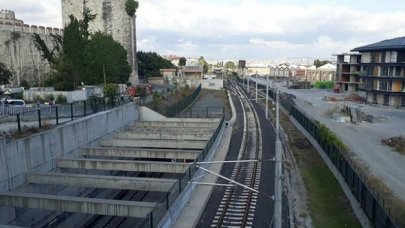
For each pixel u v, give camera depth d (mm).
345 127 54656
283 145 44938
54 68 67000
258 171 33781
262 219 23844
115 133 43438
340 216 24531
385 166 33750
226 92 115062
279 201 16375
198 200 26328
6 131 30562
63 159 31828
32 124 34531
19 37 74688
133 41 99188
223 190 28734
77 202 23188
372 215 21125
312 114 68562
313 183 31156
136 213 22469
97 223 30203
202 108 76812
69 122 35500
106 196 35406
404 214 21219
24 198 23828
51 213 29469
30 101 53562
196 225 23016
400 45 76875
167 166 30125
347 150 32844
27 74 76312
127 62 89750
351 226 23062
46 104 49438
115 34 93750
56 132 32281
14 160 27078
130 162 30641
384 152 39062
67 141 34094
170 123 51250
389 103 80000
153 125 51094
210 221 23547
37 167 29766
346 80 114875
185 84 120875
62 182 27797
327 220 23953
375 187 25344
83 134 37094
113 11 92812
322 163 36688
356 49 90812
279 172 16516
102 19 91500
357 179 24734
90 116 39469
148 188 26531
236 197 27469
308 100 94500
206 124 51000
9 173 26516
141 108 54656
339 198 27562
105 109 45719
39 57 78812
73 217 30547
